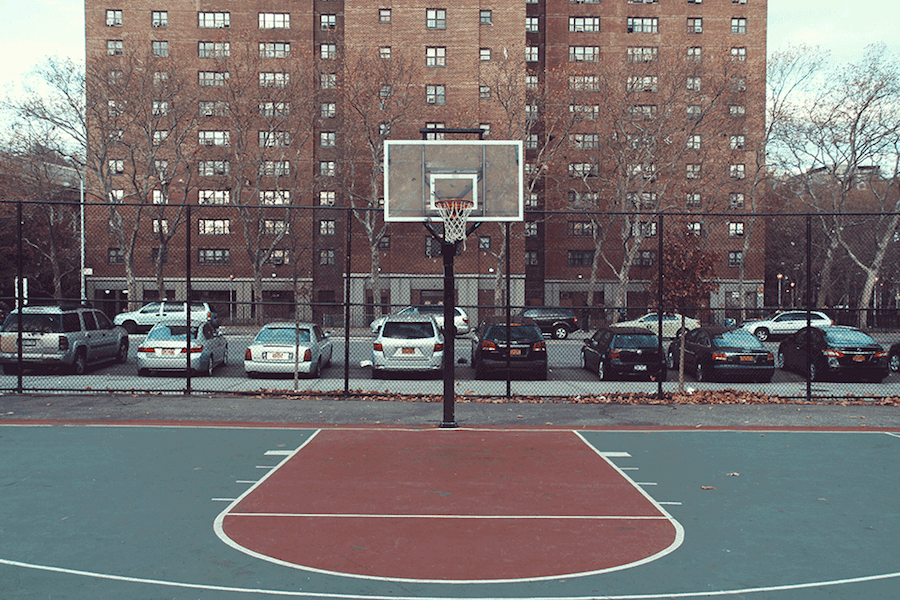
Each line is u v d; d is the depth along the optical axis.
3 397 14.92
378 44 52.62
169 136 48.97
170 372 19.56
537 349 18.19
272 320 44.16
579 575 5.82
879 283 60.75
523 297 50.44
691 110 53.44
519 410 14.09
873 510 7.70
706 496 8.22
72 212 55.75
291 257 53.81
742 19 59.28
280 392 15.63
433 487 8.52
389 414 13.60
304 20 58.28
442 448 10.80
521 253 50.44
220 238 55.44
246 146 51.72
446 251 12.73
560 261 60.06
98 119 44.69
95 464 9.55
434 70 52.31
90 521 7.12
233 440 11.29
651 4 59.44
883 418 13.55
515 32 53.00
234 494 8.16
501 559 6.18
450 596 5.38
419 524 7.14
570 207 52.84
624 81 46.00
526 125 51.66
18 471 9.12
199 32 57.44
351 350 26.48
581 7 59.59
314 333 18.88
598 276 59.97
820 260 61.03
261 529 6.94
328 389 16.19
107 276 54.72
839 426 12.84
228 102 47.91
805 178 48.66
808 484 8.77
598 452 10.59
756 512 7.61
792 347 21.55
